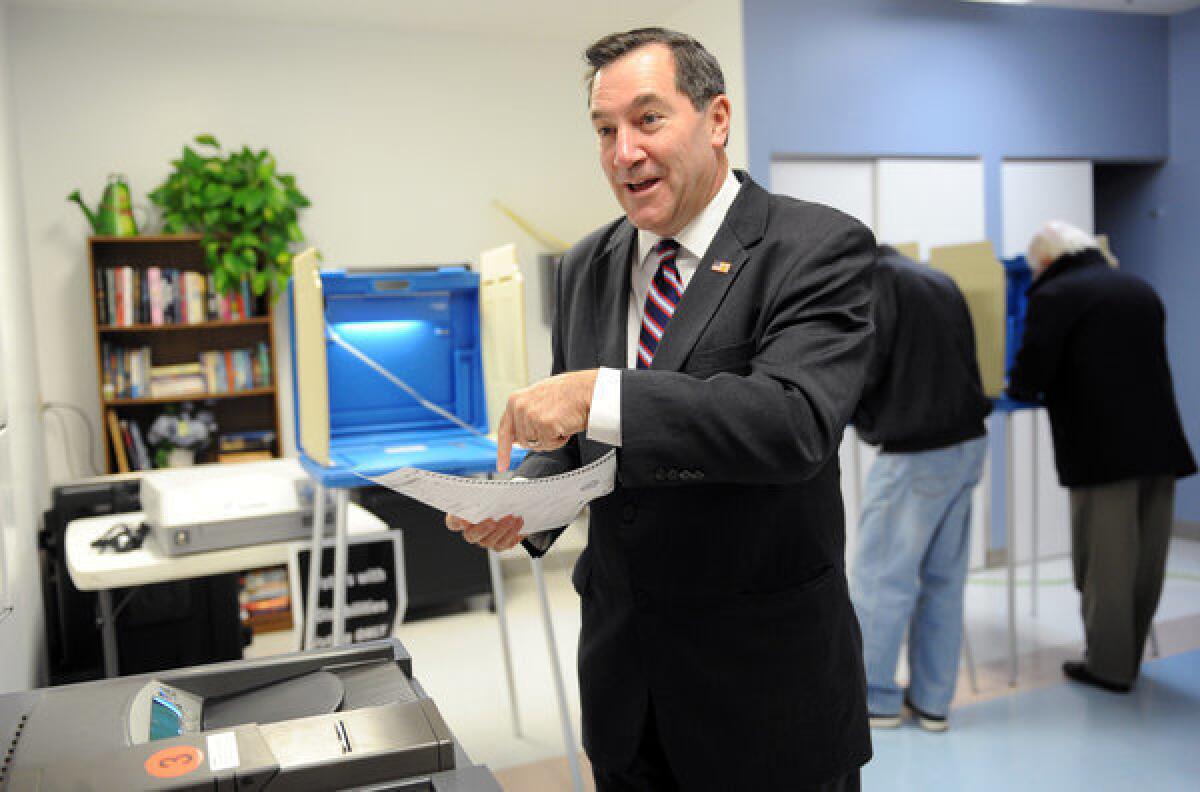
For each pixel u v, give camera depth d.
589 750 1.35
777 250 1.17
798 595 1.22
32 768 0.79
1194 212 5.23
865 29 4.49
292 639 4.07
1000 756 2.78
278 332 4.61
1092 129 5.12
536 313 5.15
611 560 1.28
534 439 0.98
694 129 1.15
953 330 2.88
